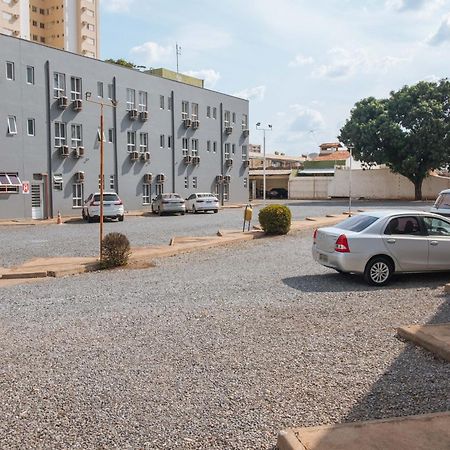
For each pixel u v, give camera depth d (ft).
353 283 33.32
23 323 24.04
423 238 33.22
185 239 59.77
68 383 16.19
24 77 105.40
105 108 123.54
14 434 12.84
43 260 44.93
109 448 12.10
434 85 172.14
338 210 116.16
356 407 14.16
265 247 53.93
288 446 11.48
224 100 165.27
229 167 167.63
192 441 12.38
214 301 28.12
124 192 129.29
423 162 168.45
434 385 15.58
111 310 26.40
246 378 16.46
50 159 110.42
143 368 17.47
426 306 26.25
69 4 312.29
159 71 160.45
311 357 18.44
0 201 101.24
